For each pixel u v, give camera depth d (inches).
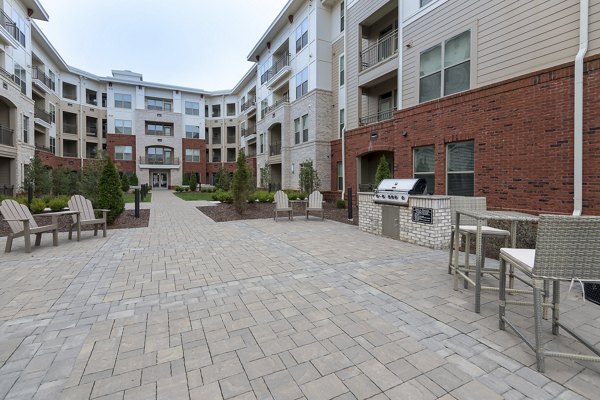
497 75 296.2
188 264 195.0
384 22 521.0
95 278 167.5
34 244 252.7
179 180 1476.4
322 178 661.9
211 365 89.6
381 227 288.8
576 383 81.6
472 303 132.4
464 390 78.8
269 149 897.5
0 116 684.7
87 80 1302.9
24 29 768.3
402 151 402.6
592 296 133.7
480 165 307.0
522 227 246.7
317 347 98.7
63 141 1239.5
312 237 284.0
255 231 319.3
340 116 641.0
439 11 353.7
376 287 151.6
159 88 1445.6
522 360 91.4
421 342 101.5
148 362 91.1
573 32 242.5
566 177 242.7
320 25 658.2
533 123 264.5
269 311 125.4
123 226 350.9
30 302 134.7
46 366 89.1
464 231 154.6
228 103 1596.9
